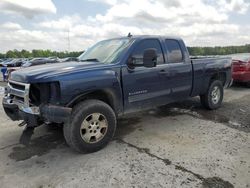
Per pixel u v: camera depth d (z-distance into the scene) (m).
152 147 3.98
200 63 5.62
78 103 3.69
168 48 4.96
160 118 5.59
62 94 3.41
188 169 3.25
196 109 6.32
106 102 4.11
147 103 4.58
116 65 4.04
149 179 3.03
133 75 4.23
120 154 3.74
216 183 2.92
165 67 4.79
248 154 3.68
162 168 3.29
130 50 4.27
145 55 4.04
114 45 4.59
